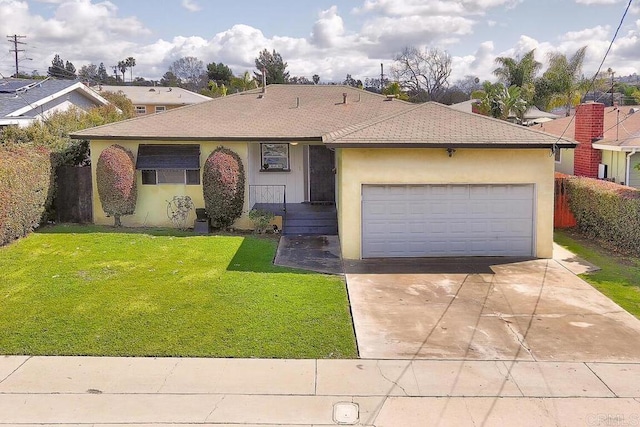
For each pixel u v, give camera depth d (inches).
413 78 2396.7
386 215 575.5
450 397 284.8
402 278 499.2
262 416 267.3
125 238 629.9
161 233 661.9
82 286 456.4
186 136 679.7
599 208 637.3
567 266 540.7
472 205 577.6
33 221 652.7
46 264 521.3
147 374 310.3
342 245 575.8
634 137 773.9
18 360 327.3
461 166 568.7
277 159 741.9
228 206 673.0
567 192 730.8
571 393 288.5
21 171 619.5
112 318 388.2
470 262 558.6
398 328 377.7
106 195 679.7
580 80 1612.9
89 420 263.6
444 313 407.2
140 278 480.1
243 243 617.0
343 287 469.7
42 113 944.9
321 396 286.4
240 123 732.7
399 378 305.6
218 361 326.6
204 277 484.4
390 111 781.3
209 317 390.9
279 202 744.3
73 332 364.8
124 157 683.4
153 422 262.1
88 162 795.4
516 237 581.6
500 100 1397.6
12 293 438.6
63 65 3976.4
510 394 287.7
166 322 381.4
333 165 739.4
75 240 618.2
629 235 576.4
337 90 898.7
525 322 388.8
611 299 436.8
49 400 282.0
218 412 271.0
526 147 549.3
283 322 383.9
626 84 1835.6
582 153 882.1
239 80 2281.0
